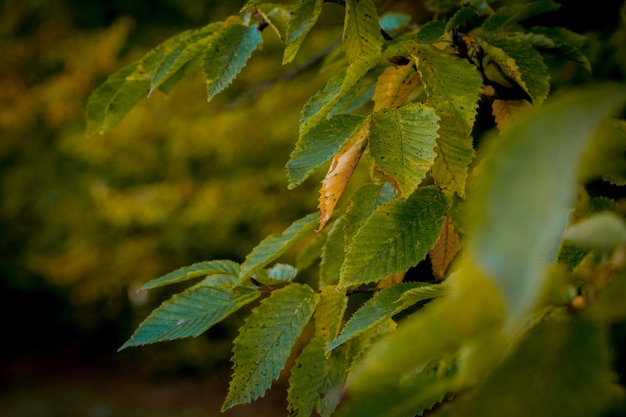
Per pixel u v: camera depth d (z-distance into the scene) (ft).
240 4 8.79
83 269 9.84
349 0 1.90
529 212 0.80
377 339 1.65
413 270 2.84
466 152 1.77
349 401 1.21
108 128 2.36
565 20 2.77
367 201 1.95
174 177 8.62
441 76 1.80
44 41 10.11
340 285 1.75
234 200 7.98
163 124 8.05
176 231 8.89
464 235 1.78
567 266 1.48
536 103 1.95
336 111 2.05
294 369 1.86
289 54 1.94
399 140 1.70
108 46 8.81
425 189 1.80
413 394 1.19
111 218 8.59
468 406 1.09
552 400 1.06
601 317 1.11
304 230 1.93
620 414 1.13
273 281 2.05
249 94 4.51
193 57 2.23
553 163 0.84
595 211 2.05
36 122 10.16
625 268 1.13
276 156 7.94
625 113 1.58
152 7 9.67
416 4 3.29
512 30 2.33
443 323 1.03
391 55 1.83
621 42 2.82
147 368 12.73
